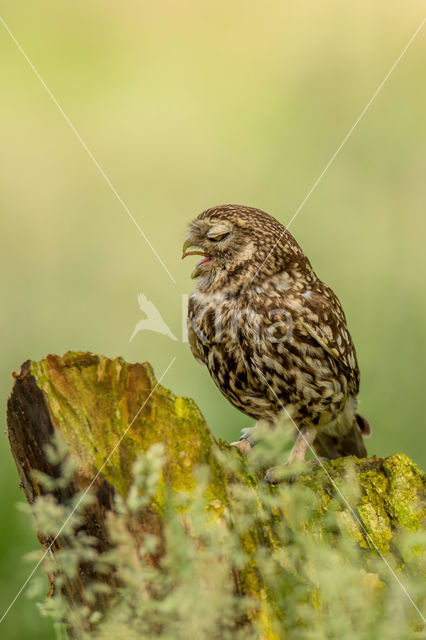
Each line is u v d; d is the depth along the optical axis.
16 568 7.27
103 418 5.22
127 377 5.29
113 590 4.81
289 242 7.37
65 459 5.05
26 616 6.81
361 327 11.56
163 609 4.50
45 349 12.21
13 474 8.24
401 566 5.46
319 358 7.16
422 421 10.27
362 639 4.86
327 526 5.59
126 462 5.08
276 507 5.27
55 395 5.20
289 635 4.74
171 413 5.27
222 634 4.63
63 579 4.99
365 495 5.86
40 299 12.62
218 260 7.23
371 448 10.08
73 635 5.03
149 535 4.79
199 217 7.39
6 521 7.70
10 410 5.27
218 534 4.80
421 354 11.01
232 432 9.94
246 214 7.25
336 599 4.89
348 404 7.81
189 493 4.96
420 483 5.90
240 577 4.80
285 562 4.96
